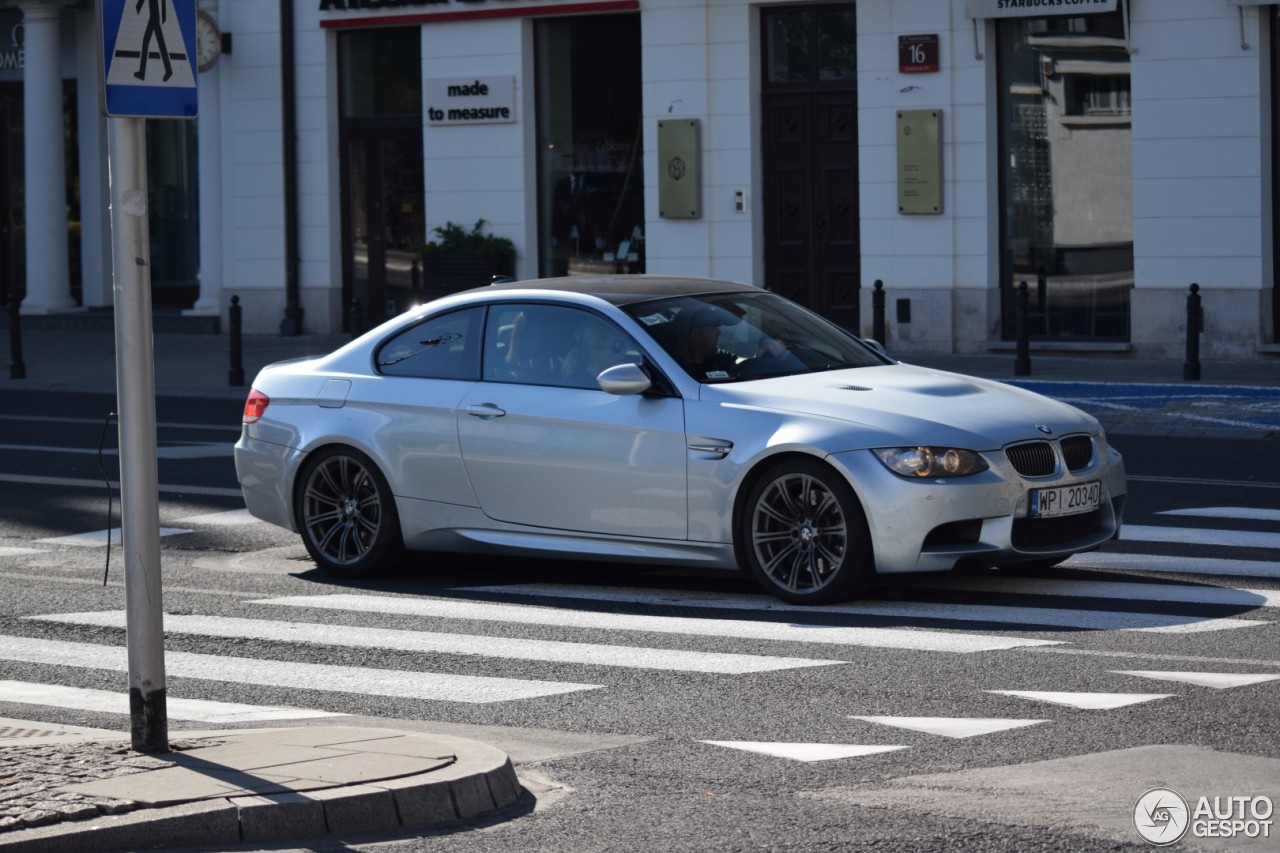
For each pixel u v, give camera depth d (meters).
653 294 12.73
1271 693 9.05
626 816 7.23
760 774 7.83
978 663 9.88
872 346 13.16
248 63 34.47
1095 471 11.82
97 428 22.77
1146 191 26.98
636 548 12.07
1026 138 28.16
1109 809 7.12
